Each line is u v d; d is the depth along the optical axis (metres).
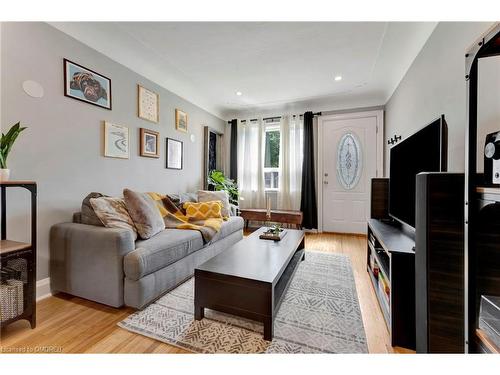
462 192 1.02
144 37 2.29
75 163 2.11
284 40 2.33
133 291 1.63
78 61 2.12
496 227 0.79
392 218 2.31
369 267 2.30
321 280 2.17
